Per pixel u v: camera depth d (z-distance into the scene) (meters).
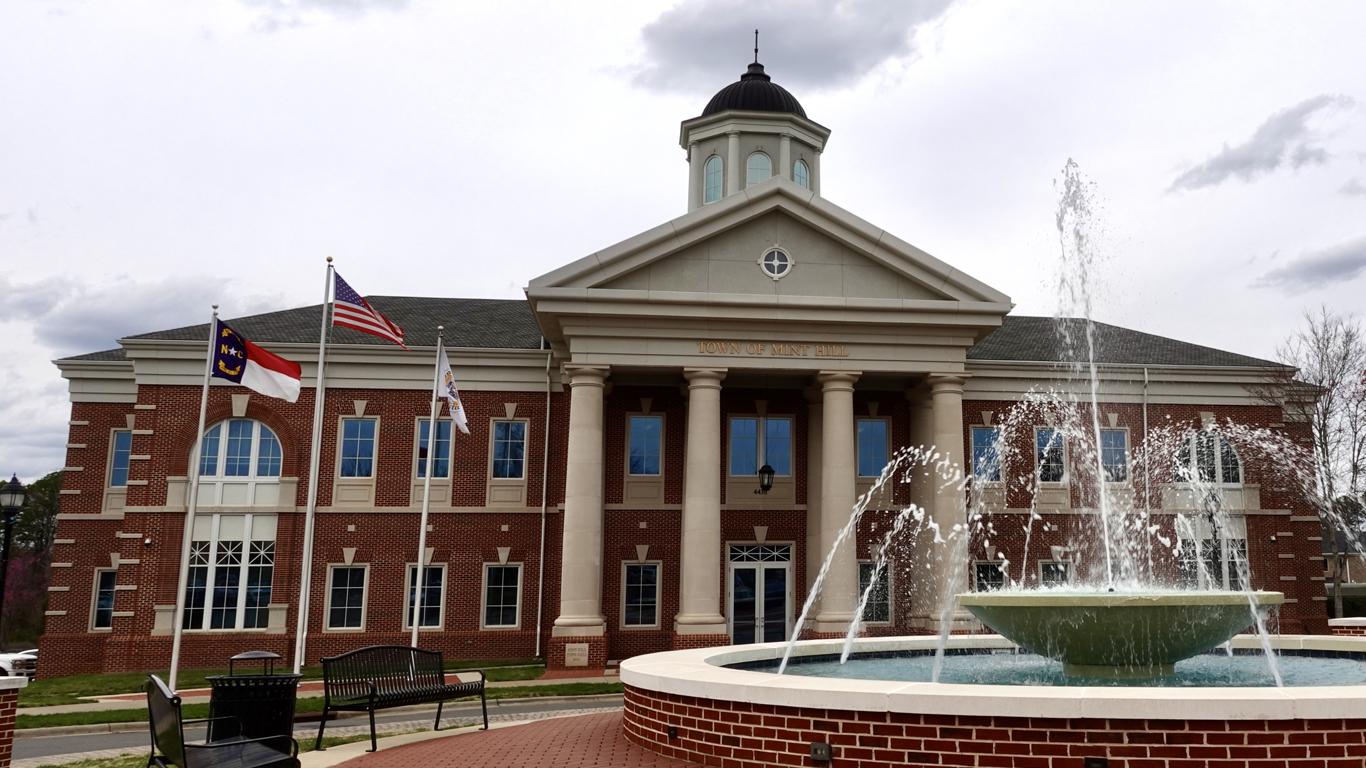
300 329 33.38
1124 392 33.75
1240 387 34.19
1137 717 7.35
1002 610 11.32
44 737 16.80
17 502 28.69
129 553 30.31
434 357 32.28
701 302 27.56
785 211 28.72
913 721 7.89
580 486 27.22
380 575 31.11
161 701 9.05
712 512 27.19
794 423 32.44
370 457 31.81
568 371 27.77
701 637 26.36
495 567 31.61
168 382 31.30
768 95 38.22
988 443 33.12
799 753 8.38
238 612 30.44
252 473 31.25
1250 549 33.12
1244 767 7.22
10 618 71.19
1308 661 14.01
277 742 10.21
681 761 9.42
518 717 17.58
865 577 31.48
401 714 18.34
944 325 28.39
